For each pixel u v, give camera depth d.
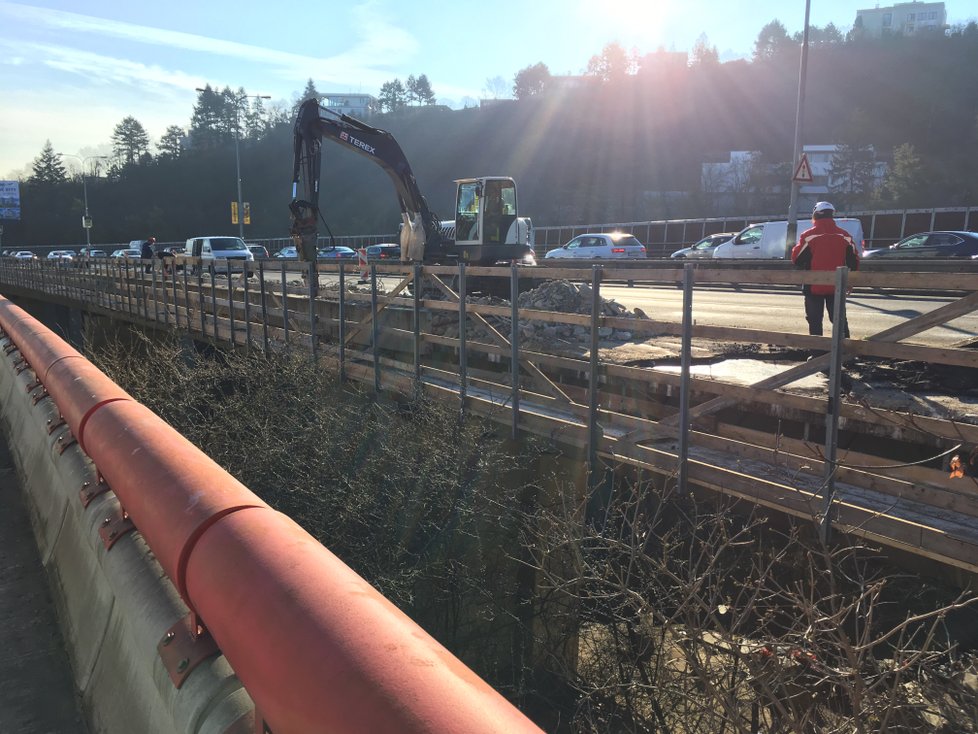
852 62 123.38
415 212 19.86
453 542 6.05
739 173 114.62
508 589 6.12
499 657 5.77
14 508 5.19
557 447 6.27
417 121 145.12
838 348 4.19
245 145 141.75
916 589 4.19
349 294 10.52
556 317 6.12
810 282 4.27
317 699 1.25
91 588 3.22
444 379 8.16
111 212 128.75
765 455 4.84
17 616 3.71
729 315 14.04
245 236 127.12
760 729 3.66
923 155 91.25
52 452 4.40
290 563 1.57
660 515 5.50
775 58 130.38
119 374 9.30
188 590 1.83
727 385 4.82
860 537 4.11
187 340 14.45
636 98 125.44
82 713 2.85
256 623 1.46
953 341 9.70
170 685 2.07
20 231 123.94
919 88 113.88
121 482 2.34
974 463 4.35
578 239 36.53
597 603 5.11
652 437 5.44
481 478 6.27
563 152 126.56
